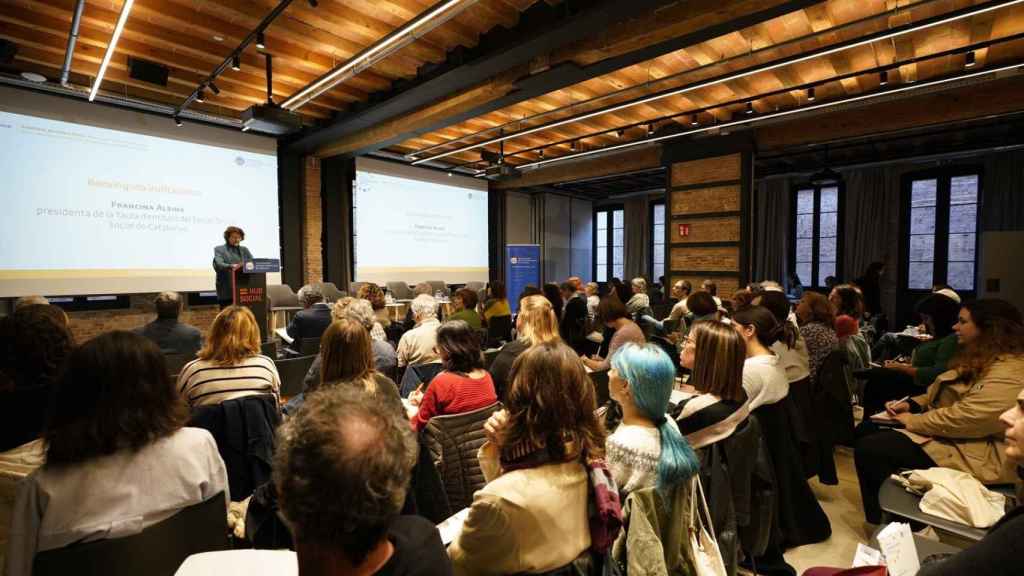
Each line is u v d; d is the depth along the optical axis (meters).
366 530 0.60
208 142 6.52
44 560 0.97
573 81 4.65
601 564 1.06
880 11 3.79
